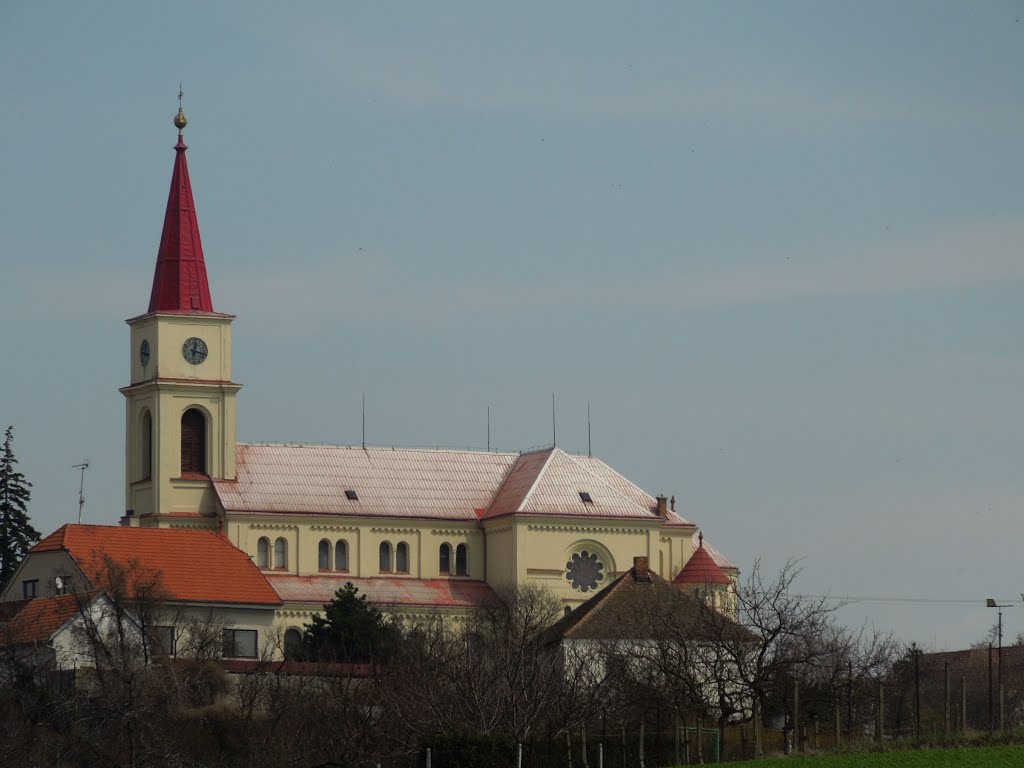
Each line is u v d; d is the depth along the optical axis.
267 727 193.88
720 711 197.88
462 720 184.88
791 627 196.62
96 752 182.50
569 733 181.75
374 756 179.25
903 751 173.25
